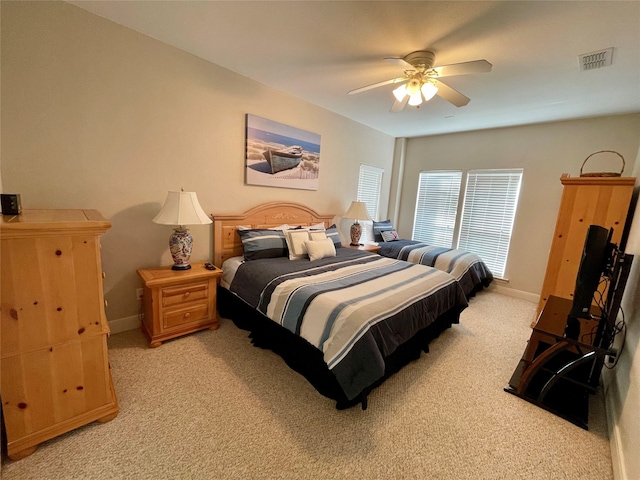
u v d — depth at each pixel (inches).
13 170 73.6
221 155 114.7
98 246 57.7
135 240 97.3
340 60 98.7
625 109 126.0
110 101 86.4
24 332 51.4
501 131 168.6
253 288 95.3
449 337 111.3
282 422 64.6
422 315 85.8
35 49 73.2
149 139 95.7
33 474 50.4
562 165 149.7
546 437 65.1
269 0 69.0
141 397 70.1
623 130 133.4
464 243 188.5
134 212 95.7
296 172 143.2
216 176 114.7
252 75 115.4
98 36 81.7
